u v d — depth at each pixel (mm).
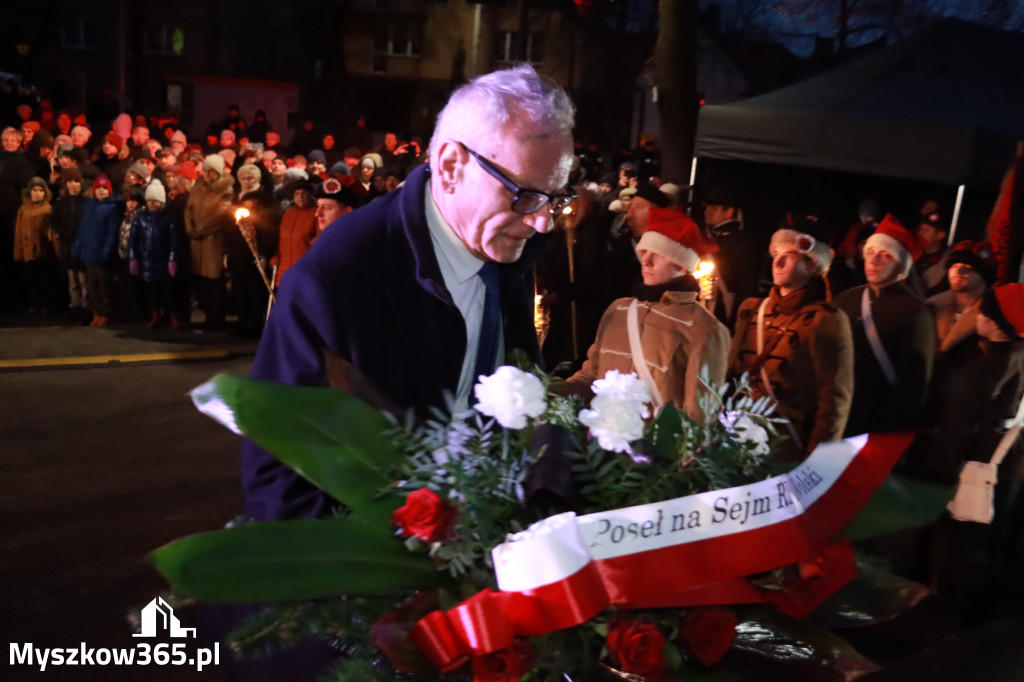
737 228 6848
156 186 9570
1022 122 7258
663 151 11328
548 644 1204
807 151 7621
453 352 1707
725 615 1236
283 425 1272
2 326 9602
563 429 1340
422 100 36000
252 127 18922
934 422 3982
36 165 11438
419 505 1197
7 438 6012
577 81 30594
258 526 1187
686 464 1330
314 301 1587
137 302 10070
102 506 4961
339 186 6629
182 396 7250
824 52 19844
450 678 1218
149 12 34281
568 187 1610
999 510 3840
